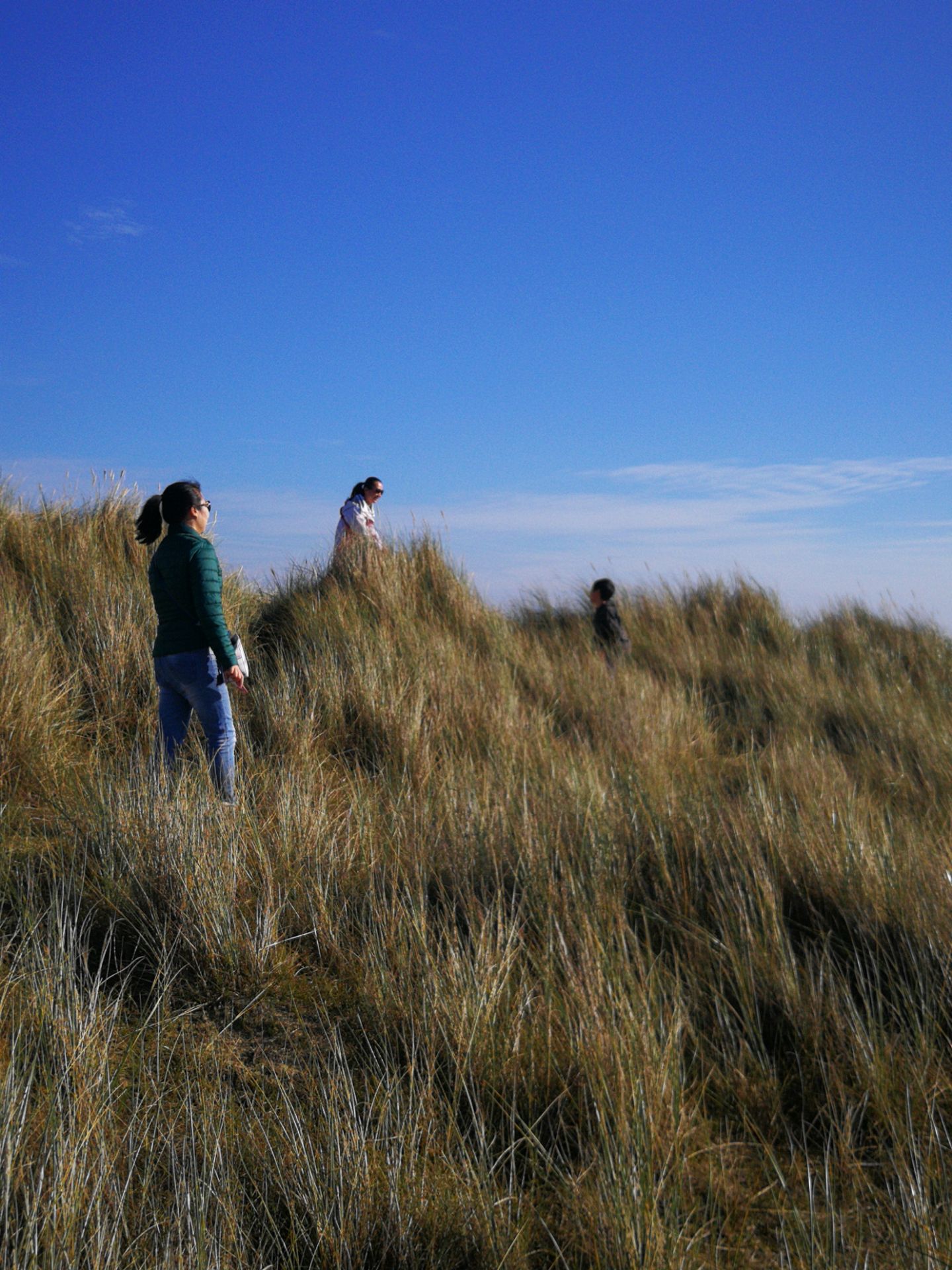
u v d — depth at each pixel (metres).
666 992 2.88
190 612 4.38
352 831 4.07
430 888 3.60
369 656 6.34
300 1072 2.53
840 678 9.27
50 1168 1.91
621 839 3.96
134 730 5.28
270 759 5.02
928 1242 1.91
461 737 5.67
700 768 5.84
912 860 3.74
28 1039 2.33
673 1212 1.98
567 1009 2.65
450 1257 1.92
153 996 2.79
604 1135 2.12
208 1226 1.90
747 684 8.71
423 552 8.66
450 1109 2.38
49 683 5.15
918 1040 2.68
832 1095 2.49
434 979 2.74
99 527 7.43
